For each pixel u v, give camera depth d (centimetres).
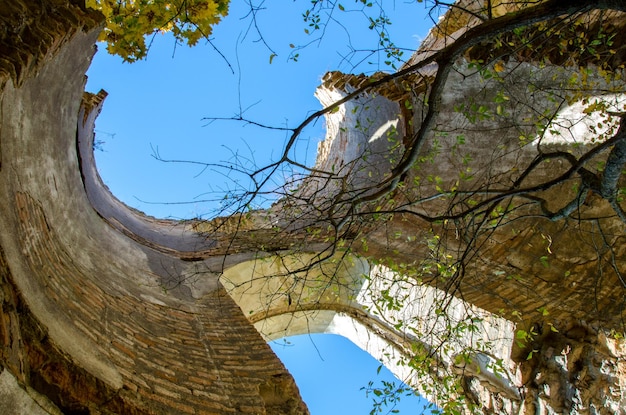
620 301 822
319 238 999
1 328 357
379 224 895
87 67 647
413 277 760
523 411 913
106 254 744
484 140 882
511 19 370
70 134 702
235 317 778
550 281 855
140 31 630
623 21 798
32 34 452
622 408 791
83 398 405
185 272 908
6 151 461
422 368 637
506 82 843
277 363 639
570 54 787
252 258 982
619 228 796
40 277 475
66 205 679
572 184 802
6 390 332
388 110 1005
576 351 877
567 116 823
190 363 564
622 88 806
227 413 509
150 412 438
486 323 1022
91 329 493
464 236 567
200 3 623
